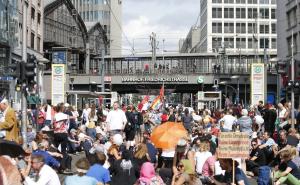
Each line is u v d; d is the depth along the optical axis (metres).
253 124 25.78
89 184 10.37
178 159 13.56
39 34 74.44
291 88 24.80
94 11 147.38
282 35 74.38
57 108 21.30
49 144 16.20
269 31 139.12
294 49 68.75
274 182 14.41
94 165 11.38
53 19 92.06
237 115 32.91
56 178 10.58
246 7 139.75
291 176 14.01
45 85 74.69
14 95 52.38
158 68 100.88
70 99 54.22
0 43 50.41
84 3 148.00
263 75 41.78
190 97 128.38
